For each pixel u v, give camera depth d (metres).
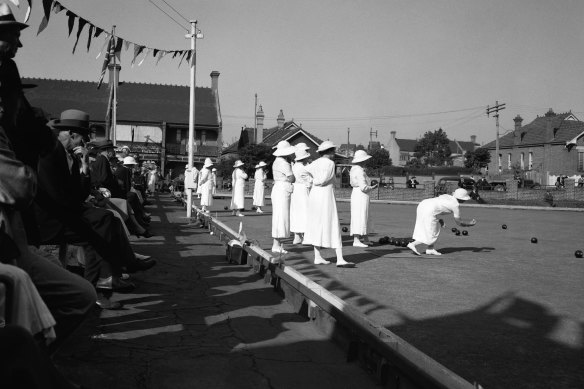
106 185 8.95
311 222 9.65
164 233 14.23
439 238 15.60
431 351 5.01
